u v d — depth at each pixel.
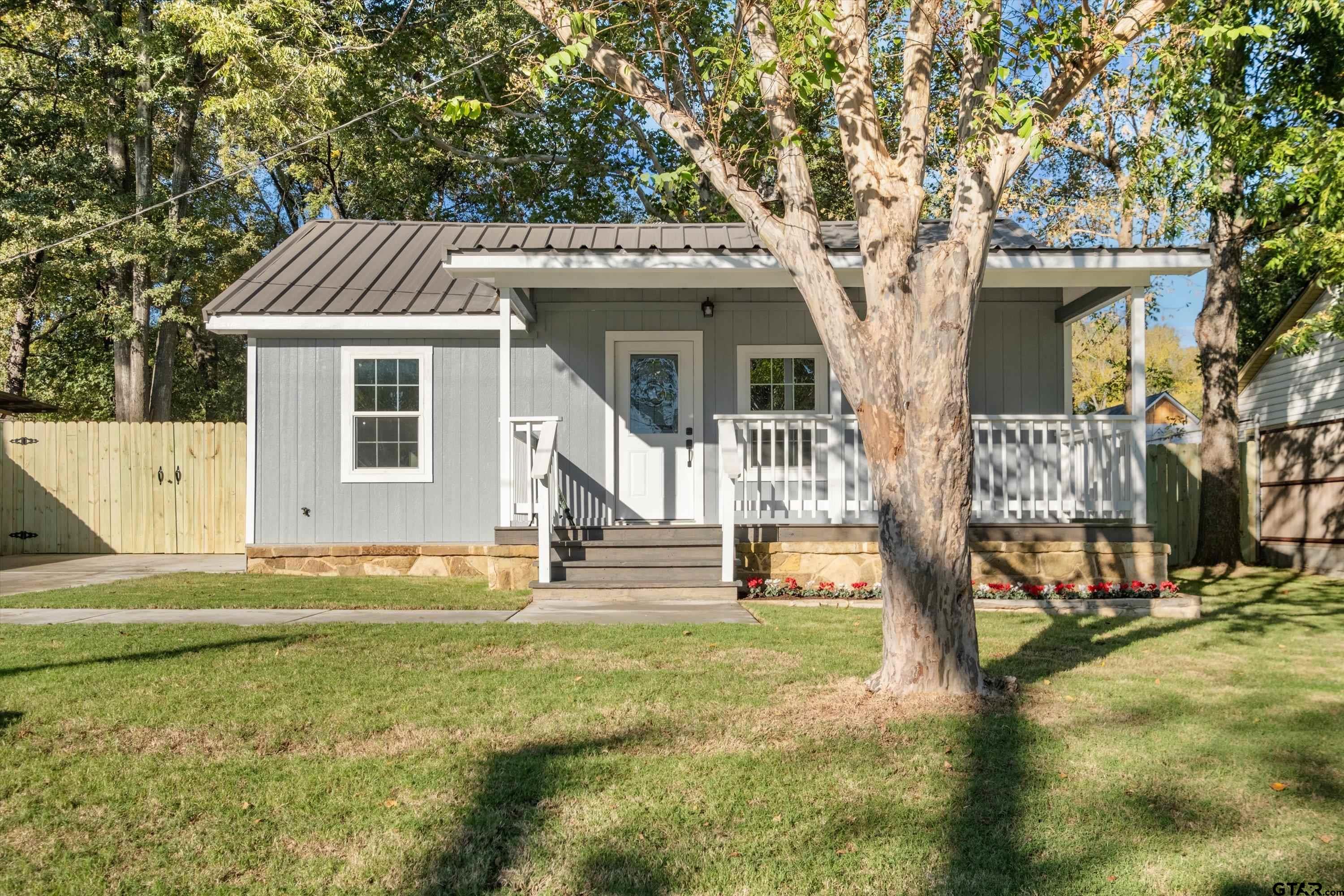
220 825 3.43
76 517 14.77
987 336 11.34
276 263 12.49
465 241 12.61
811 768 4.05
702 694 5.19
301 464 11.41
